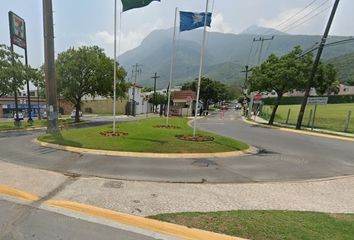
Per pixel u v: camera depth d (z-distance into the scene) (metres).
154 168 7.98
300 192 6.25
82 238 3.88
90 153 9.75
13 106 51.69
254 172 7.99
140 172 7.50
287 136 17.31
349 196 6.05
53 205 5.03
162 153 9.82
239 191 6.16
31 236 3.90
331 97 68.12
